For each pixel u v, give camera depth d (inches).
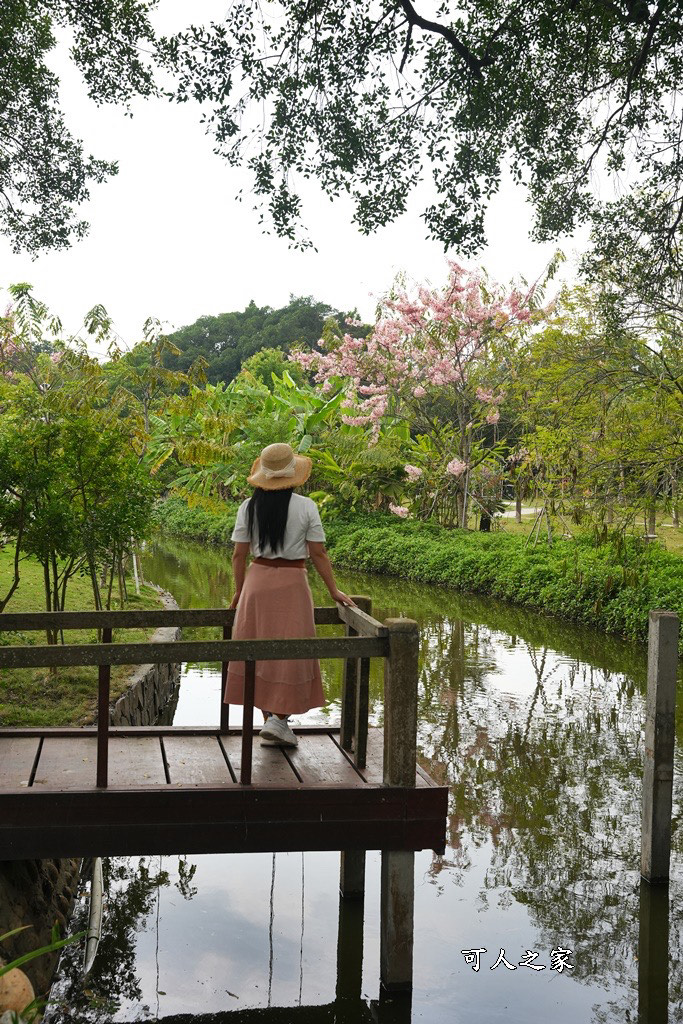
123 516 331.9
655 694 227.5
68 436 317.1
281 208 373.7
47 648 156.2
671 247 426.6
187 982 182.4
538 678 455.8
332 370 1003.3
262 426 992.9
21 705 275.3
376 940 202.5
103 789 158.1
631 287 462.0
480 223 374.0
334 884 234.4
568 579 642.8
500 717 382.3
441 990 183.0
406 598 732.0
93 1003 173.3
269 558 179.2
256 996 177.6
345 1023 170.4
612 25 351.3
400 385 952.3
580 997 182.5
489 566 752.3
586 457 550.0
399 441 1005.8
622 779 306.8
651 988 186.1
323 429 1047.6
